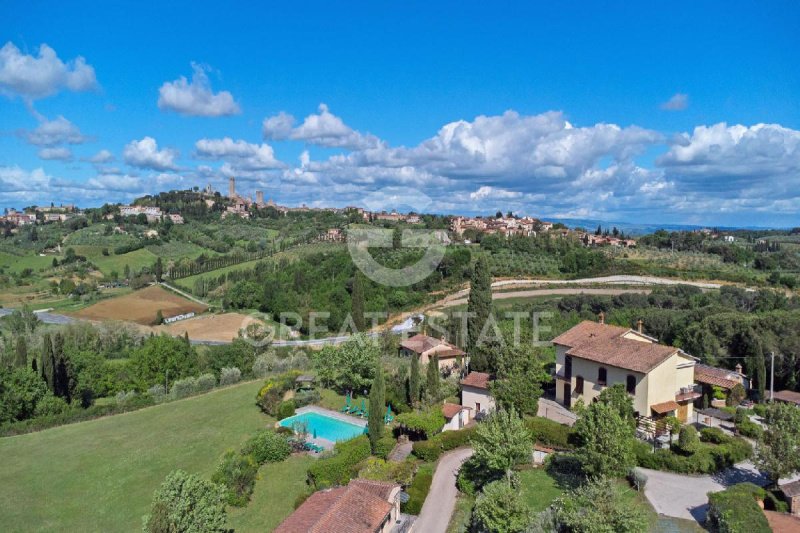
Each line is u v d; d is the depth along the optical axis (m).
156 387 65.62
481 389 46.72
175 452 43.69
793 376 56.03
